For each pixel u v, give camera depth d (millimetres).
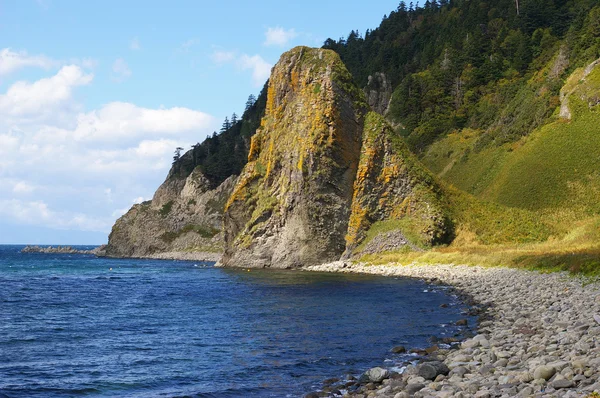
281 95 97375
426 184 83312
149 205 182500
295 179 86188
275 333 28453
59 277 73812
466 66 161375
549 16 160625
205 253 144125
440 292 44469
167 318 34062
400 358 22000
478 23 176750
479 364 18297
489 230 80500
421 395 15094
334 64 91688
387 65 191625
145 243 161625
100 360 22719
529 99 131250
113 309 38656
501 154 122812
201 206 165625
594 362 14773
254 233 88500
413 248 75938
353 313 34844
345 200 84438
